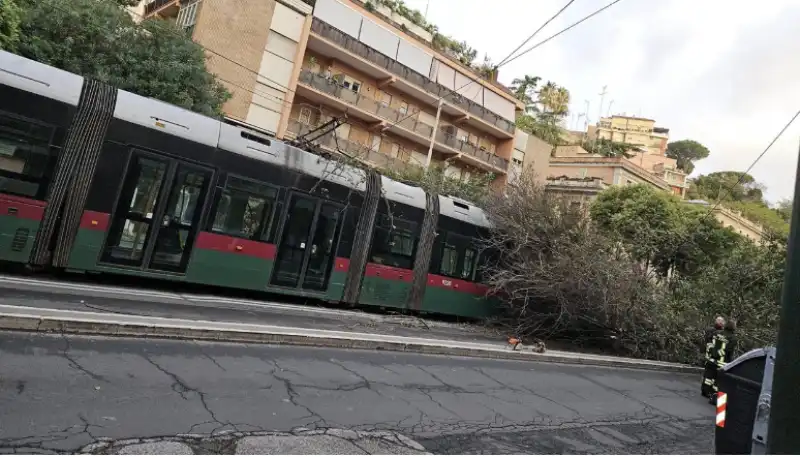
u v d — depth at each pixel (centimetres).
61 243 853
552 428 645
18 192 817
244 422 462
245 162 1063
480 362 969
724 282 1645
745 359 514
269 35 2461
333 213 1211
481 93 3681
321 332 843
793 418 265
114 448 370
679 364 1478
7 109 804
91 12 1588
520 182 1596
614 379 1090
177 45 1766
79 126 866
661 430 748
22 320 570
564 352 1276
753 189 6197
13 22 1255
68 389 454
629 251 1669
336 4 2880
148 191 940
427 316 1480
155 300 875
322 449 437
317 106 2883
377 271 1284
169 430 417
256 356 677
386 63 3092
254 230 1078
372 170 1325
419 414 590
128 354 576
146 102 950
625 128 9431
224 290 1176
